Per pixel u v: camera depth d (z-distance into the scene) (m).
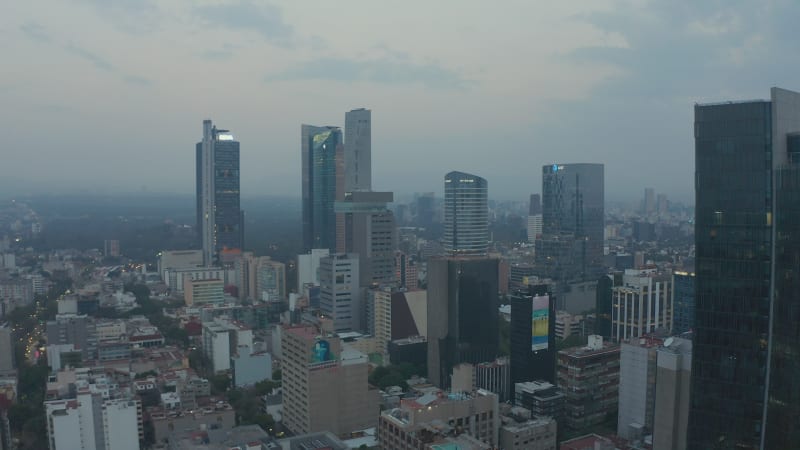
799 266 198.12
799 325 198.88
